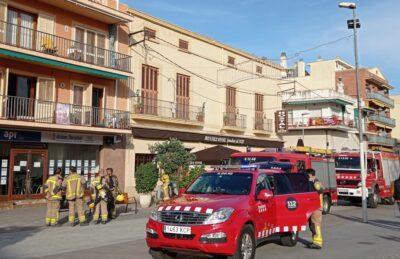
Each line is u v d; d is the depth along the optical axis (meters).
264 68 35.41
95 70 21.42
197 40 28.62
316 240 10.45
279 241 11.51
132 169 23.72
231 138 30.73
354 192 23.12
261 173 9.59
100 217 15.45
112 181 15.97
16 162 19.23
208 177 9.74
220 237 7.54
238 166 10.28
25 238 11.37
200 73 28.70
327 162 20.50
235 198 8.47
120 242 10.86
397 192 13.88
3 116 18.36
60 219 15.39
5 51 17.84
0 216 16.03
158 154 21.86
